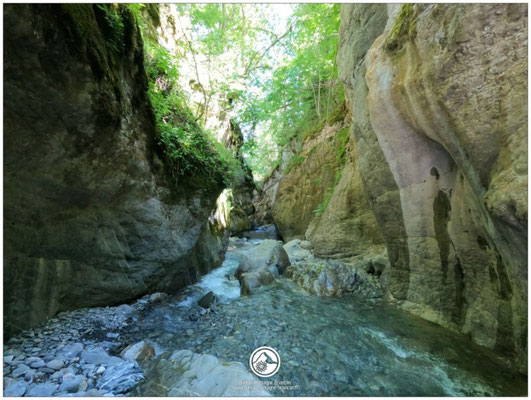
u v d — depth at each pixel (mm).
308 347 3102
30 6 1963
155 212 4273
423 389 2391
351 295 4941
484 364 2654
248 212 20109
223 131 10703
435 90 2568
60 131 2680
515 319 2537
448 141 2689
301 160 11492
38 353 2650
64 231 3320
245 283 5391
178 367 2623
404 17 3145
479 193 2387
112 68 3176
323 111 11469
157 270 4707
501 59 2031
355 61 5250
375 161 4547
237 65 9828
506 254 2289
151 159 4137
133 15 3896
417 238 3996
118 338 3250
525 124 1850
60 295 3396
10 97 2227
